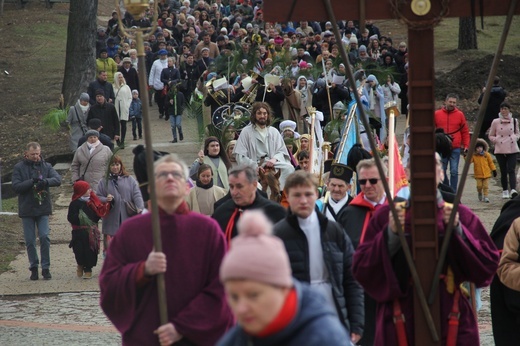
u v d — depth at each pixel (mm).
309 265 14172
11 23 100062
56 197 43906
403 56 65688
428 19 12531
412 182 12469
